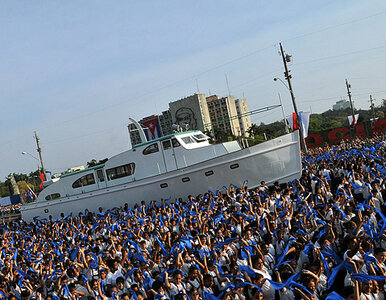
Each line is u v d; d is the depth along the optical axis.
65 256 17.05
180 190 28.80
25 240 25.02
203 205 22.20
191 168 28.22
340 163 27.94
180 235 16.33
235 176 27.64
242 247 11.88
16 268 16.03
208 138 32.34
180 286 10.53
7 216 58.47
